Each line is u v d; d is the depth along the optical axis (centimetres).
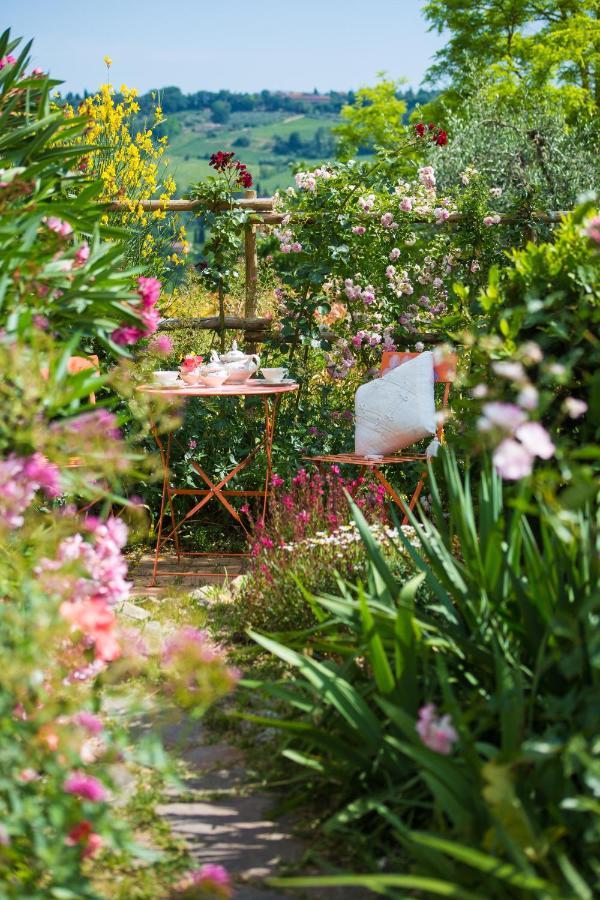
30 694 229
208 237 656
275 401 567
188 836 256
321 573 409
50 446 248
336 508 467
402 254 700
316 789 274
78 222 378
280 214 673
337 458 532
